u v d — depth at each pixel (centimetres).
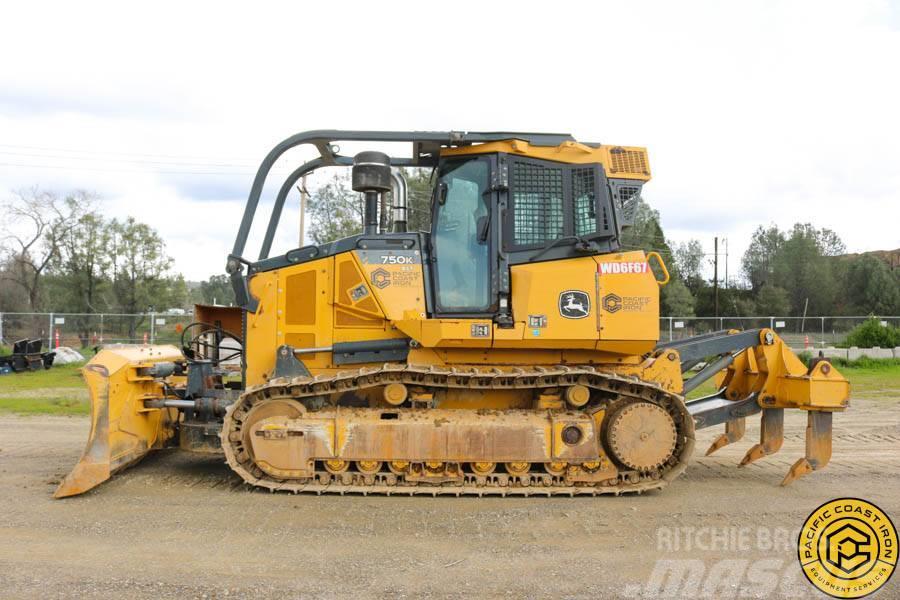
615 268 650
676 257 5216
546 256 655
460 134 657
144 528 527
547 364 669
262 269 688
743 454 870
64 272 3738
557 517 571
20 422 1062
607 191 667
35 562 456
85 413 1162
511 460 627
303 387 646
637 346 652
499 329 635
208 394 695
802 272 5656
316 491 627
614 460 653
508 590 421
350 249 674
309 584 425
